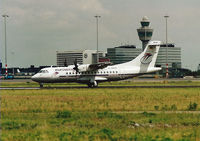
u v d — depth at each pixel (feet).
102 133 121.39
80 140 112.88
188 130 128.26
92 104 212.64
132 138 114.21
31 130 128.47
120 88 365.40
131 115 165.07
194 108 191.11
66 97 258.57
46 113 175.83
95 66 382.22
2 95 279.08
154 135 118.73
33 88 372.99
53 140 113.29
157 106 192.95
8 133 123.13
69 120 150.82
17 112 179.42
